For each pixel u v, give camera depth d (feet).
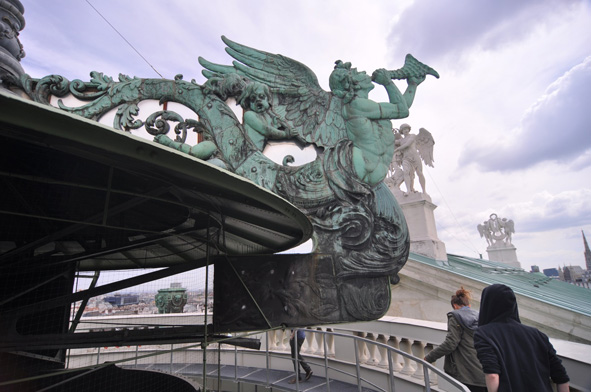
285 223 15.39
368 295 25.45
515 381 8.61
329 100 30.07
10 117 5.57
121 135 6.68
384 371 24.04
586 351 15.15
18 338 13.47
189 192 13.00
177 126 27.12
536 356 9.00
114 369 21.67
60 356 19.48
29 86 26.00
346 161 28.27
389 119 30.17
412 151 63.46
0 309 15.23
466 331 13.48
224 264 18.74
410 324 23.68
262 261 20.24
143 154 7.23
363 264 25.89
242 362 33.86
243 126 28.17
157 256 26.94
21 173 10.06
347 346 27.89
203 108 27.84
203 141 27.07
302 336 27.48
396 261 27.04
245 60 30.25
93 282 20.70
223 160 26.96
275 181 27.20
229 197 12.00
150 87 27.86
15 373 16.60
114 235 18.57
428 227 59.57
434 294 40.52
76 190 13.38
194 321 35.14
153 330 15.98
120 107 26.86
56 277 16.87
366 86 30.50
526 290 39.24
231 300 18.31
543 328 30.94
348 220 26.84
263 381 27.14
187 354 35.09
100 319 34.65
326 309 23.09
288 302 21.03
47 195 13.44
